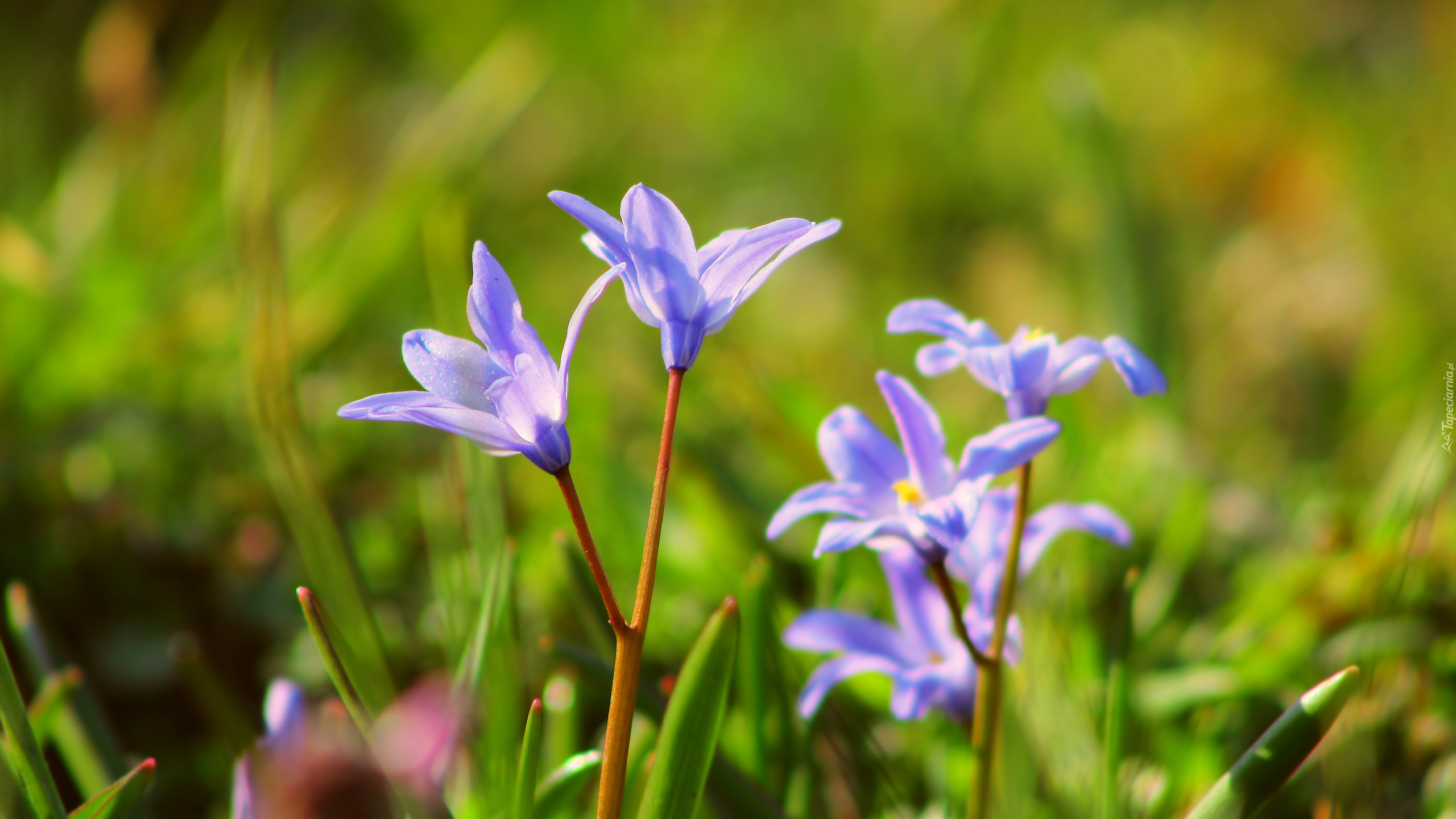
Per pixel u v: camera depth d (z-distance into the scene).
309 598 0.36
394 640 0.53
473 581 0.43
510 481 0.65
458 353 0.35
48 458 0.65
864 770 0.43
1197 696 0.44
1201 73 1.32
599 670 0.40
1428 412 0.54
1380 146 1.02
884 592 0.53
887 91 1.31
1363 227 0.95
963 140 1.24
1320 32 1.33
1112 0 1.45
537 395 0.35
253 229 0.49
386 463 0.73
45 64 1.19
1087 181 0.81
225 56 1.07
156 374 0.81
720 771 0.38
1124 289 0.76
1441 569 0.46
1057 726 0.41
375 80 1.48
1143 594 0.54
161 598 0.59
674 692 0.36
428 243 0.48
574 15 1.45
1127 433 0.68
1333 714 0.36
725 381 0.65
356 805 0.34
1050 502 0.56
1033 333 0.38
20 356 0.76
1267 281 0.98
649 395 0.75
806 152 1.32
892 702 0.39
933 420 0.37
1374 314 0.88
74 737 0.41
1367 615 0.46
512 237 1.14
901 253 1.15
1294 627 0.48
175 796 0.49
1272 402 0.85
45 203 1.05
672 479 0.57
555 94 1.39
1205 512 0.57
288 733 0.37
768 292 1.07
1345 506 0.55
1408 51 1.21
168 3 1.21
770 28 1.47
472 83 0.99
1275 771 0.36
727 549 0.53
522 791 0.36
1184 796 0.43
